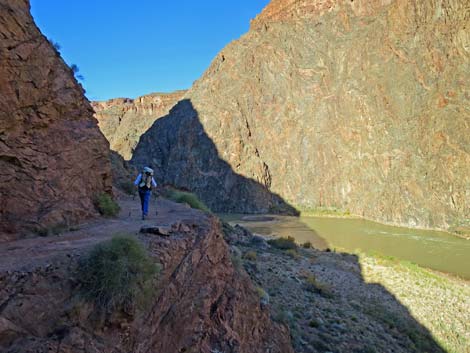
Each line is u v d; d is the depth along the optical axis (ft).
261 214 272.92
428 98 213.46
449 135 194.18
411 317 61.21
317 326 44.39
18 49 25.43
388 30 256.52
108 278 14.44
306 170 285.23
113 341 13.91
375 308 60.39
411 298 69.51
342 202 256.11
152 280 16.78
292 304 50.44
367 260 98.37
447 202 184.96
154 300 16.78
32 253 16.26
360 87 260.42
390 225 198.39
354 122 256.52
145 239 19.39
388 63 247.91
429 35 226.38
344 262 94.43
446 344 52.75
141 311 15.67
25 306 12.55
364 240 150.20
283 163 299.58
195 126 347.15
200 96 381.81
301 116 303.07
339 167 264.11
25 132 24.84
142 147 412.98
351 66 277.64
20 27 26.18
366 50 268.41
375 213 219.41
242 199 290.15
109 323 14.08
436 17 225.97
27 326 12.17
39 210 22.94
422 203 194.70
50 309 13.00
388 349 43.52
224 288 24.07
